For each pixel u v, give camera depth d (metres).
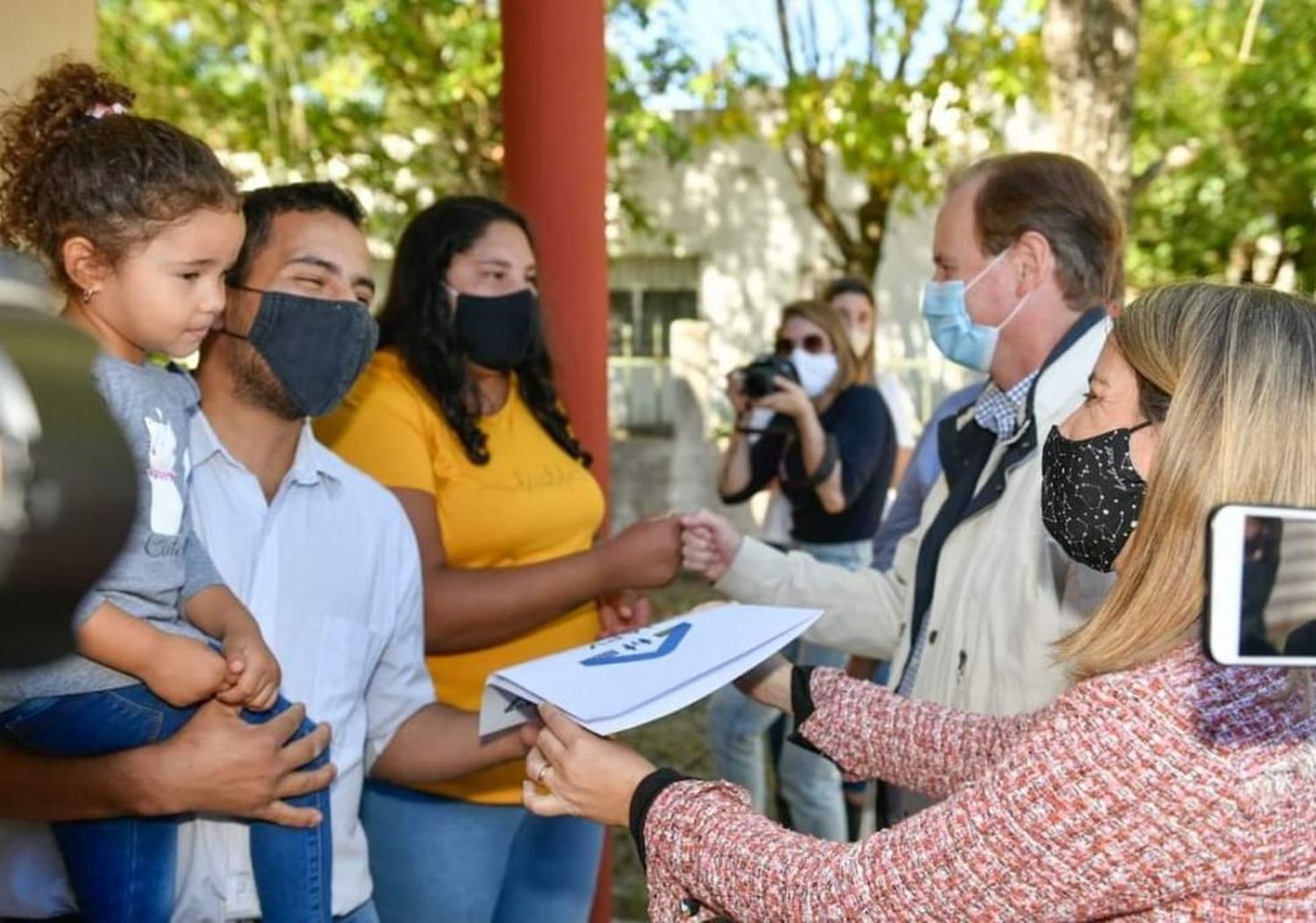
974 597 2.32
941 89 10.62
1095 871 1.43
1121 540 1.75
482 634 2.74
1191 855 1.40
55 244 1.85
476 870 2.74
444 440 2.81
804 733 2.27
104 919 1.98
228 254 1.91
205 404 2.24
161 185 1.82
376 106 10.95
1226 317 1.52
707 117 12.70
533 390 3.04
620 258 15.41
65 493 0.62
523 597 2.73
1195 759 1.40
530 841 2.85
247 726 1.96
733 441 5.14
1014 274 2.45
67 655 0.68
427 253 2.81
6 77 3.09
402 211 11.38
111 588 1.84
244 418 2.24
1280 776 1.40
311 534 2.26
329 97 10.81
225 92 10.82
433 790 2.72
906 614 2.62
